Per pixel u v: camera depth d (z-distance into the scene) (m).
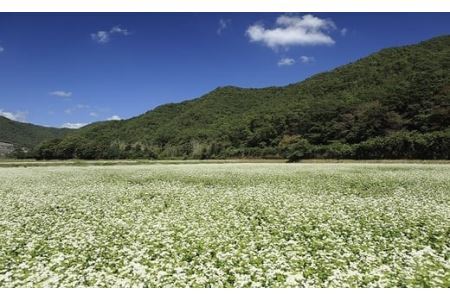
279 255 8.18
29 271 7.71
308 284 6.77
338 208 13.33
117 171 33.09
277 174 27.05
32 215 13.39
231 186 20.44
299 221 11.38
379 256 8.09
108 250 9.00
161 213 13.12
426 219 11.33
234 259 8.00
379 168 32.41
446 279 6.83
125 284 6.98
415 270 7.28
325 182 21.53
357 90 103.94
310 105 93.56
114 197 17.12
